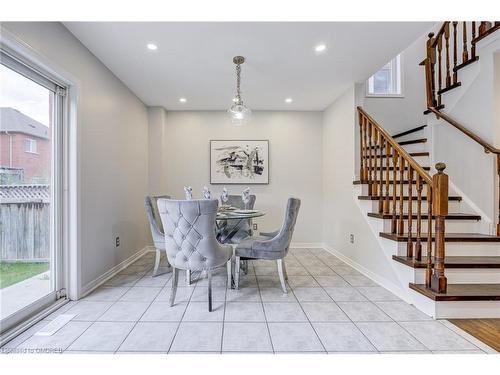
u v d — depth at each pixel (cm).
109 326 195
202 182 465
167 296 251
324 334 186
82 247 251
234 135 466
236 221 358
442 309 206
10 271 191
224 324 199
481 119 273
